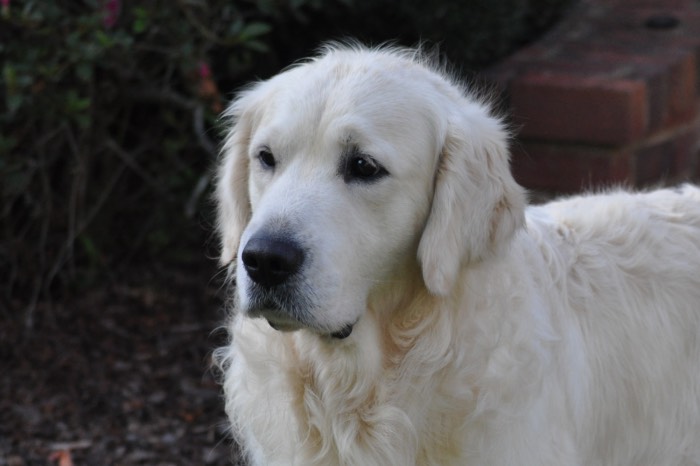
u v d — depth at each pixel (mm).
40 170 8062
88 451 6355
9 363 7328
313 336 4258
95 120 8000
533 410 4219
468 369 4160
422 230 4238
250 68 8758
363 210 4070
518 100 8172
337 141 4031
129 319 7977
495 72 8445
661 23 9531
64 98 7375
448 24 8445
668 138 8547
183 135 8188
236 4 8406
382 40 8641
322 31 8703
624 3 10383
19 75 7078
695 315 4898
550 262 4605
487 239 4227
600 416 4680
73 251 8469
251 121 4594
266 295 3891
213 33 7555
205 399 6977
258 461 4656
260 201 4215
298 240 3840
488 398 4145
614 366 4707
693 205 5137
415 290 4246
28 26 7047
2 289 8289
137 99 8000
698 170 9141
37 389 7031
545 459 4281
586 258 4762
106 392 7027
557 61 8641
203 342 7672
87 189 8359
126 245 8875
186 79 7879
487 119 4375
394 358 4266
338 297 3932
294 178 4039
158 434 6570
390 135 4078
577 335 4551
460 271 4180
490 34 8805
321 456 4410
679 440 4930
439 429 4234
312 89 4168
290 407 4410
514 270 4309
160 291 8406
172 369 7332
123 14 7559
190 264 8844
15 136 7648
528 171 8312
